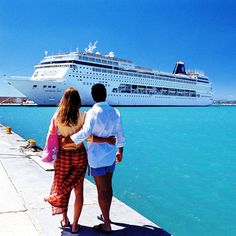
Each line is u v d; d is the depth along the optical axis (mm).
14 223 3908
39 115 45250
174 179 10852
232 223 6848
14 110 61031
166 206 7891
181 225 6707
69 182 3557
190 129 31875
